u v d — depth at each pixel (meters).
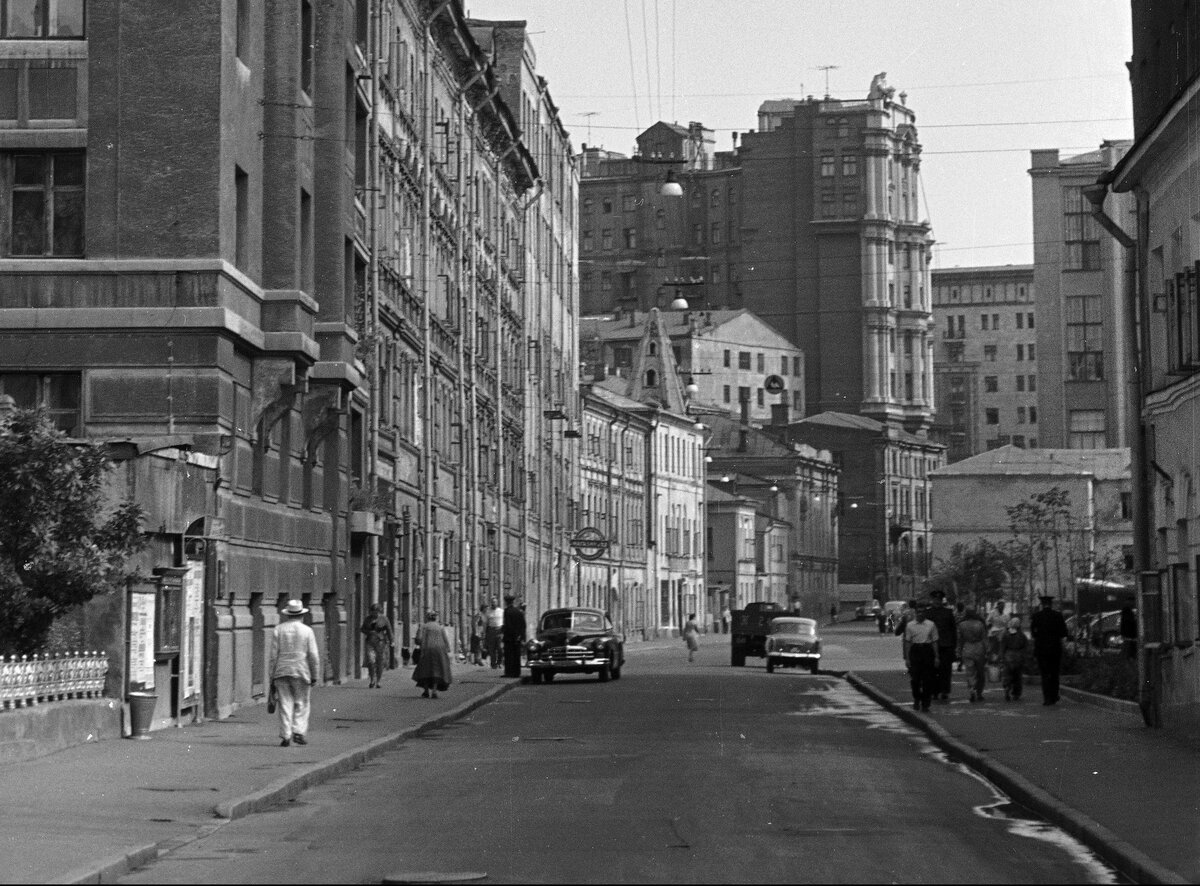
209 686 32.62
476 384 70.75
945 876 14.45
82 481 26.30
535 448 90.12
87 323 33.62
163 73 34.19
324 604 45.06
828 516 170.00
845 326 184.50
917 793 21.16
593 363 155.88
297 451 41.66
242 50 37.12
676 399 137.62
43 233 34.16
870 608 163.00
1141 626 31.11
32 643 26.17
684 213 195.38
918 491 183.75
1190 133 33.69
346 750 26.08
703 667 69.38
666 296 195.12
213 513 32.69
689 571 133.88
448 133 65.69
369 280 47.50
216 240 34.06
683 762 25.25
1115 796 19.52
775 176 188.00
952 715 34.00
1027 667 47.31
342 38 42.91
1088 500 110.25
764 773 23.45
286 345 37.09
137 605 28.19
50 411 33.94
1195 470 33.41
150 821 18.02
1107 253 142.12
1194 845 15.56
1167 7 36.78
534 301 90.75
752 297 188.50
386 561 53.75
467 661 64.69
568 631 53.38
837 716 36.84
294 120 38.72
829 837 16.83
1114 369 142.12
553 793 21.09
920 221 191.62
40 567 25.80
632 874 14.53
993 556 70.81
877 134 184.38
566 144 104.62
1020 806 20.00
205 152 34.09
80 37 34.28
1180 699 29.47
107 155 34.03
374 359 48.41
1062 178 145.88
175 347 33.84
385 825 18.19
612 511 113.81
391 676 49.47
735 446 160.62
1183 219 34.75
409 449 58.41
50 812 18.42
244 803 19.19
